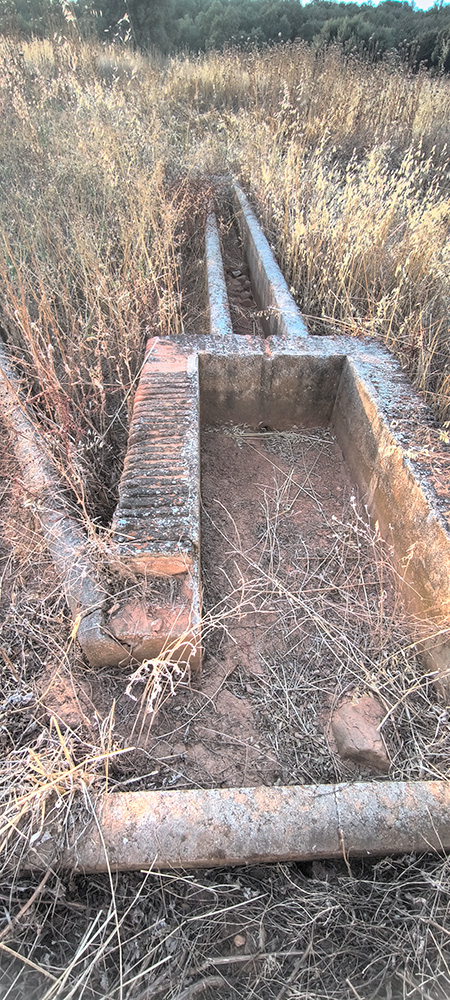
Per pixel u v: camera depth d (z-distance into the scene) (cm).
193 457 248
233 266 546
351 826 166
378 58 1101
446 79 980
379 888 169
